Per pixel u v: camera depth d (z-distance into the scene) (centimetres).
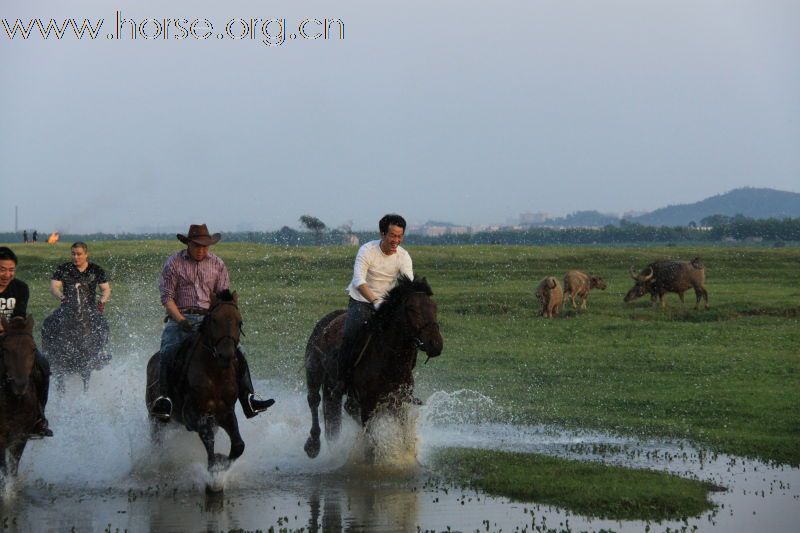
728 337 2584
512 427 1455
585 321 2970
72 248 1739
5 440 1032
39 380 1084
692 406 1617
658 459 1231
